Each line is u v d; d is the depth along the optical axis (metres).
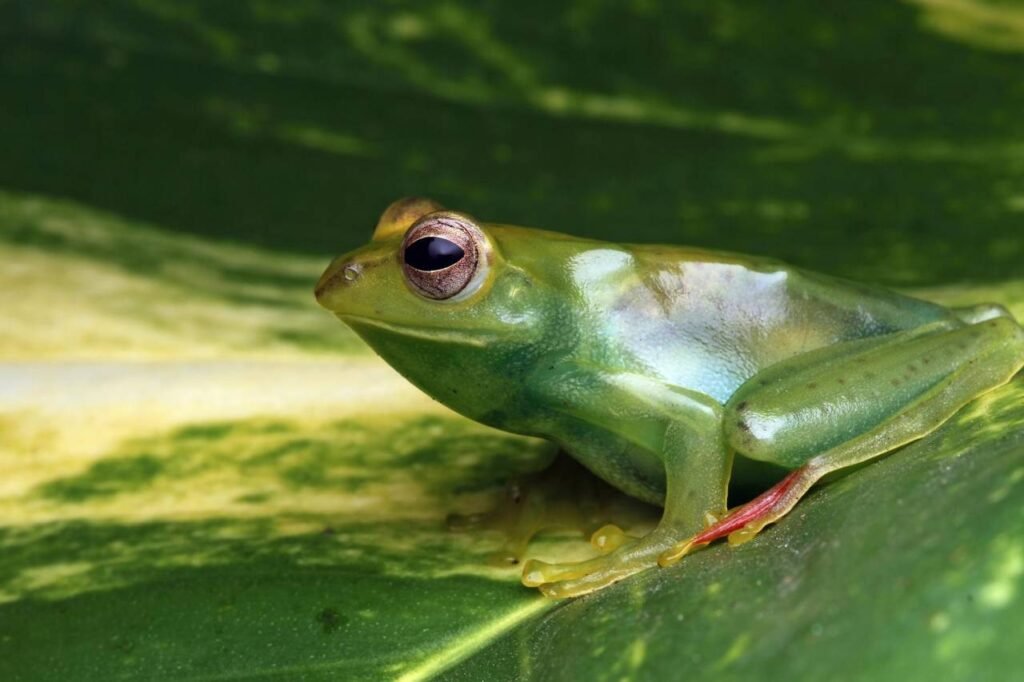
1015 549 0.15
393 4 0.27
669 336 0.19
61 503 0.19
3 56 0.27
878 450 0.18
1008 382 0.18
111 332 0.21
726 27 0.27
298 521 0.19
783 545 0.17
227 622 0.18
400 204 0.19
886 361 0.18
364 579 0.18
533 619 0.17
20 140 0.25
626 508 0.19
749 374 0.18
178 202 0.24
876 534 0.16
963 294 0.21
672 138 0.25
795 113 0.25
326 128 0.25
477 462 0.20
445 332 0.18
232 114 0.26
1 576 0.18
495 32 0.27
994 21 0.26
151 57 0.27
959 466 0.16
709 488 0.18
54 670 0.17
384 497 0.19
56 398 0.21
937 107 0.25
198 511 0.19
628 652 0.16
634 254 0.19
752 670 0.15
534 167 0.25
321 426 0.20
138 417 0.20
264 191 0.24
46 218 0.23
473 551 0.18
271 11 0.27
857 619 0.15
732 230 0.23
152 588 0.18
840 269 0.22
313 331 0.22
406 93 0.26
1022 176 0.24
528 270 0.18
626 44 0.27
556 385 0.18
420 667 0.17
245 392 0.21
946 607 0.15
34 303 0.22
